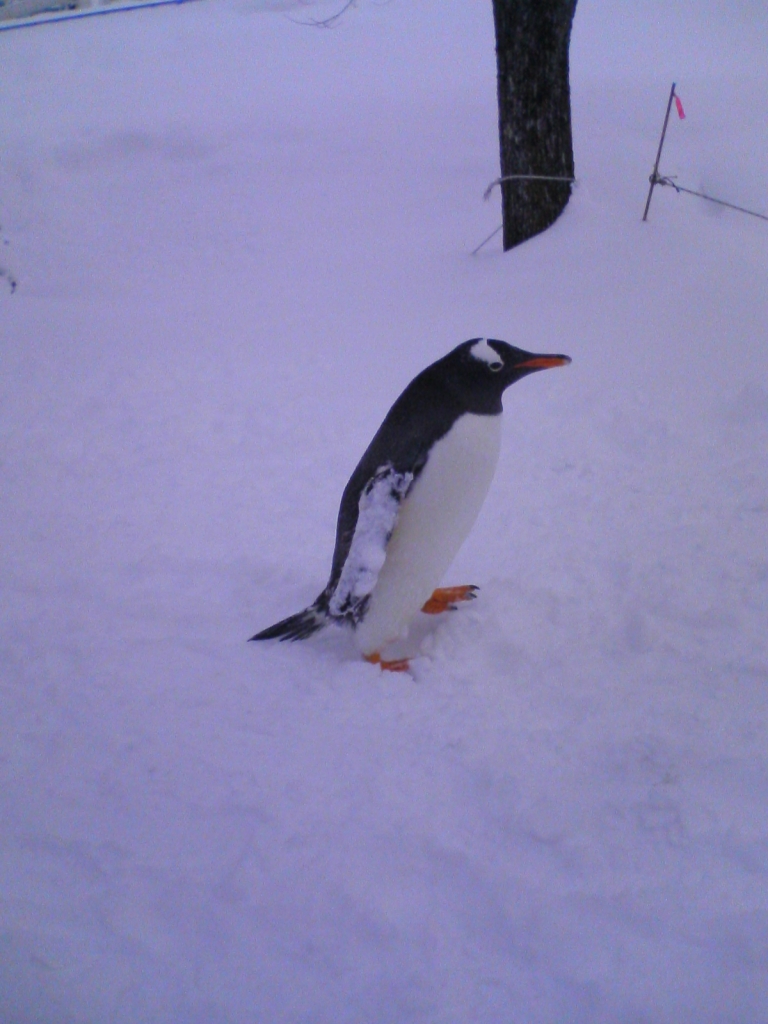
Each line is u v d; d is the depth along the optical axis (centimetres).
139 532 287
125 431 343
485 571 265
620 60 589
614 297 371
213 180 529
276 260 465
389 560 227
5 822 202
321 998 167
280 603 258
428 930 180
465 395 222
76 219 514
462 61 617
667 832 199
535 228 412
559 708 225
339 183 510
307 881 192
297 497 301
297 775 211
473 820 202
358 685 231
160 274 468
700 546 267
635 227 399
